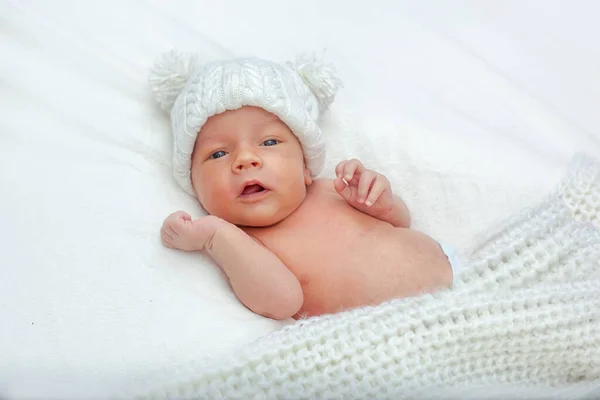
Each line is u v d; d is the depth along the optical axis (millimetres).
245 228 1157
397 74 1389
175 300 981
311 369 892
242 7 1396
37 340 907
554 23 1486
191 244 1029
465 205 1248
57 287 952
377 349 906
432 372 915
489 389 928
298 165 1153
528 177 1238
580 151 1288
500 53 1452
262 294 1009
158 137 1191
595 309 974
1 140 1102
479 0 1498
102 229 1029
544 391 949
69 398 852
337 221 1145
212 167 1116
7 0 1230
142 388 862
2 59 1176
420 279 1078
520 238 1054
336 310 1080
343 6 1453
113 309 951
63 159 1104
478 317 945
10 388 855
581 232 1077
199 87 1130
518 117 1348
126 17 1291
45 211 1029
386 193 1156
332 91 1243
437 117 1324
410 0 1486
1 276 948
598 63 1441
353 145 1303
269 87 1122
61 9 1261
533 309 960
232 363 884
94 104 1187
